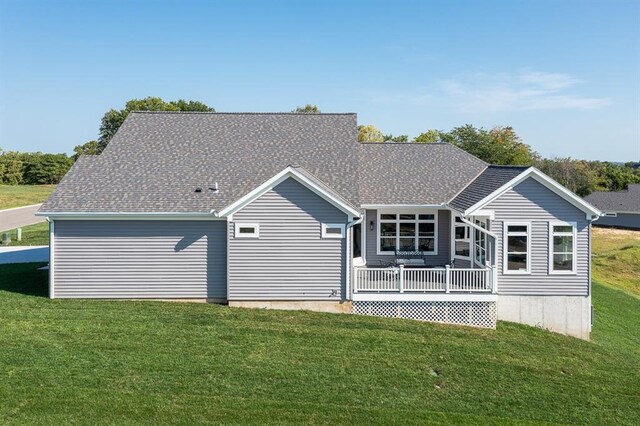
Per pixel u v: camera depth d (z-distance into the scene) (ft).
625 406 45.29
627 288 131.54
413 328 62.03
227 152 80.89
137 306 65.05
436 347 55.98
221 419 37.99
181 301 68.49
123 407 38.83
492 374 49.83
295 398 41.96
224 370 46.37
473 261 76.43
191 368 46.39
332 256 66.49
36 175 345.72
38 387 41.22
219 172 76.07
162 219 68.03
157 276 68.44
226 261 68.33
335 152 81.35
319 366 48.60
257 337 55.31
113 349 49.88
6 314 59.77
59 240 67.77
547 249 68.80
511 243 68.80
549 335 65.77
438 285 68.13
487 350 56.44
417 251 81.92
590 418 42.42
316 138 85.15
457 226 80.28
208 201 69.77
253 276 66.33
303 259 66.49
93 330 55.06
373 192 81.10
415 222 81.92
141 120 87.71
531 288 69.05
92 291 68.08
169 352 49.83
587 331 69.05
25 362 45.85
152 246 68.33
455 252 80.53
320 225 66.23
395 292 66.85
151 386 42.50
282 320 61.57
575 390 47.83
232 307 65.98
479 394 45.24
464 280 68.13
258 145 82.89
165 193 71.00
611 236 219.41
